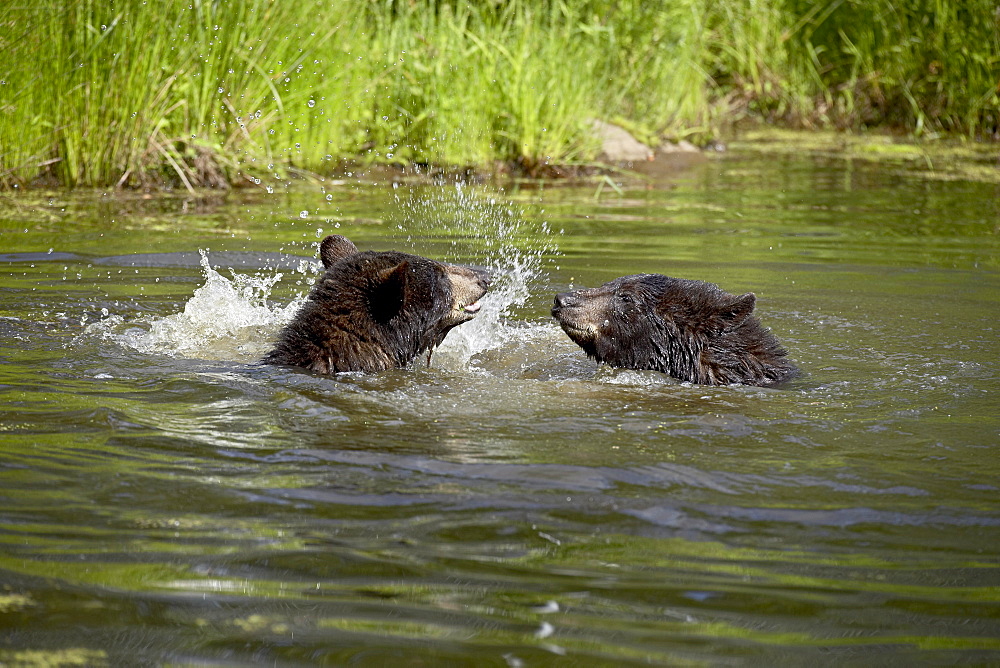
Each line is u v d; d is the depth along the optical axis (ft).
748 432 45.42
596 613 29.60
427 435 44.01
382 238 91.04
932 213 108.37
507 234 94.17
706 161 144.87
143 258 81.61
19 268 76.89
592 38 138.51
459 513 35.91
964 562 32.94
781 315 68.74
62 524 34.35
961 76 165.89
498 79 129.39
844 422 47.09
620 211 107.55
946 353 60.08
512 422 46.37
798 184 127.24
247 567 31.86
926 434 45.27
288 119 122.31
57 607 29.30
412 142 130.11
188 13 114.11
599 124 143.33
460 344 65.26
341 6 126.72
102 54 109.81
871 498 37.86
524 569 32.07
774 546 33.96
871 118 177.37
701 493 38.06
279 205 106.83
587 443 43.50
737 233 96.78
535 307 73.00
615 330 60.34
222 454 40.93
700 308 59.06
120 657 27.02
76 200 105.50
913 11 172.86
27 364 53.36
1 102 104.78
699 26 159.94
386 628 28.68
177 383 50.65
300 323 56.49
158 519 34.94
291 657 27.20
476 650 27.63
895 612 29.94
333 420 45.73
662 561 32.78
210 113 118.11
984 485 39.22
